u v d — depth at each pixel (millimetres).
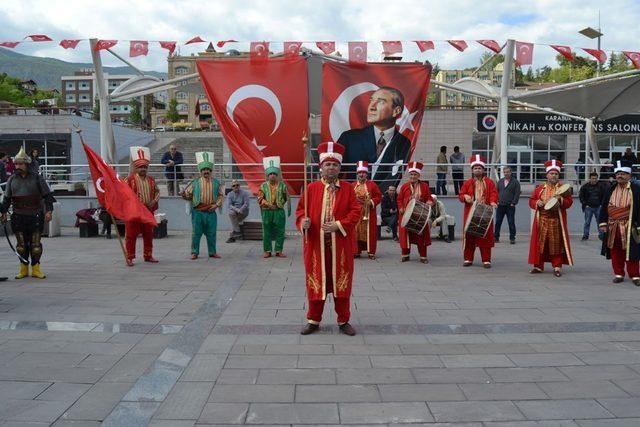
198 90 21047
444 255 12602
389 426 4191
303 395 4734
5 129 29969
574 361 5547
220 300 8039
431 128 29953
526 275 10180
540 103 20156
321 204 6363
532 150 31422
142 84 19141
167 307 7605
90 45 16750
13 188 9406
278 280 9531
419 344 6070
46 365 5398
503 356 5691
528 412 4410
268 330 6574
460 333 6480
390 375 5176
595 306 7766
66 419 4289
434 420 4281
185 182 18672
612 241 9344
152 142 39781
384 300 8109
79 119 30531
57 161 30031
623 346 6008
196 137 39594
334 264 6340
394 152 17000
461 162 18953
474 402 4598
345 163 16906
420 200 11742
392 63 16906
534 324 6852
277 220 11961
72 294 8359
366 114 16922
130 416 4344
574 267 11094
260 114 17031
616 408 4477
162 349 5879
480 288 8992
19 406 4508
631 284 9344
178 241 14812
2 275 9875
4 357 5605
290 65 16922
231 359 5594
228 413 4398
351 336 6355
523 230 16875
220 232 16656
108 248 13375
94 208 15781
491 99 18219
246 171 17000
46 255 12234
